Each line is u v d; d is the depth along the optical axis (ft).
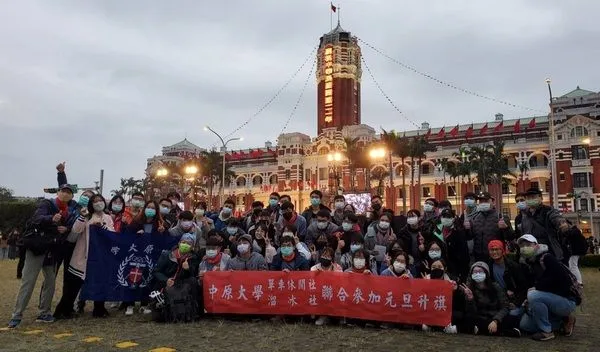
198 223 47.91
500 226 41.14
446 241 40.91
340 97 329.52
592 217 209.46
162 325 36.04
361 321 37.78
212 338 31.58
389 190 266.77
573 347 29.99
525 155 236.63
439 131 282.77
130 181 340.59
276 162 317.83
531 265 34.78
